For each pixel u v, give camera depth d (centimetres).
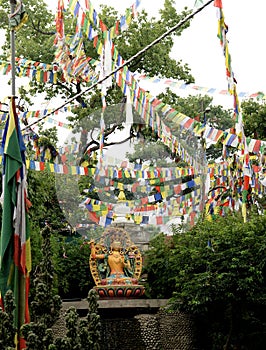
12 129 979
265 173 1055
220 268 1644
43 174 1702
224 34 734
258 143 877
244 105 1917
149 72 2156
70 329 809
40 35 2264
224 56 731
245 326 1716
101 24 962
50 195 1758
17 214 940
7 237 931
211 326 1725
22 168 969
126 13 945
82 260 1938
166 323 1705
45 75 1262
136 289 1677
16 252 926
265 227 1669
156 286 1895
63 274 1905
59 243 1869
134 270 1705
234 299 1644
